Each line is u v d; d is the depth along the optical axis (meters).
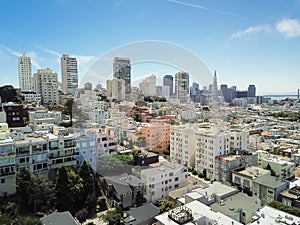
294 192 25.59
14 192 26.48
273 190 26.25
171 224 16.31
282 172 33.56
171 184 27.30
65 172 25.39
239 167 33.59
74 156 30.52
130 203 23.95
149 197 25.03
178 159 30.94
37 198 23.75
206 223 17.08
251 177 29.38
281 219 17.81
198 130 30.44
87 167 25.56
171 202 23.66
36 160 28.50
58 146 30.00
